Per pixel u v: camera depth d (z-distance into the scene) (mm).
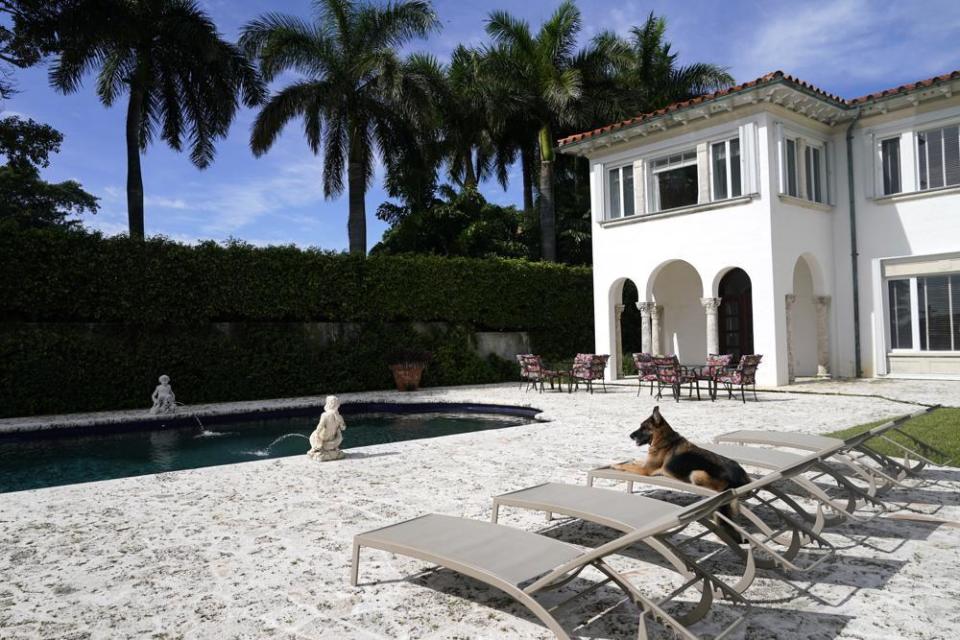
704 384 16797
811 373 18062
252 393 15617
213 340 15195
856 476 6090
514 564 2934
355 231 23000
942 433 8086
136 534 4762
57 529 4922
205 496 5906
